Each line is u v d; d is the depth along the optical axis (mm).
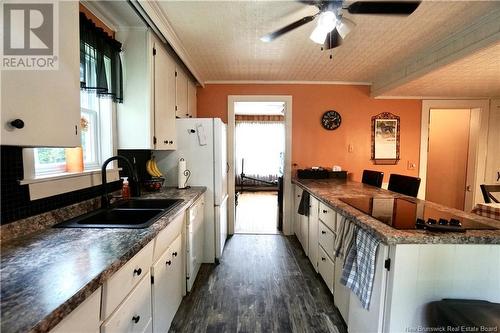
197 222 2439
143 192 2402
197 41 2404
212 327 1790
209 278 2477
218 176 2799
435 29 2111
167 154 2781
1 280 777
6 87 854
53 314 625
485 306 1144
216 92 3756
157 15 1862
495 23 1827
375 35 2232
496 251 1226
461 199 4102
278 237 3678
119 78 1951
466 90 3332
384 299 1272
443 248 1219
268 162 7641
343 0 1506
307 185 2947
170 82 2545
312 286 2332
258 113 7512
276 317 1901
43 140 1000
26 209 1241
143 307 1251
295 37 2307
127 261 1002
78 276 806
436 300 1235
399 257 1214
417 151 3822
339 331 1758
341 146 3814
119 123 2053
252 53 2689
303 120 3787
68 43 1126
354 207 1762
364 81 3723
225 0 1745
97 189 1819
